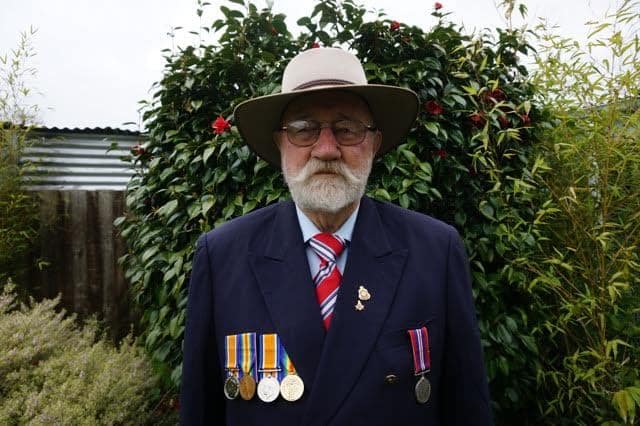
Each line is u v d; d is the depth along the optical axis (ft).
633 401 5.36
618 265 6.02
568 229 6.47
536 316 6.81
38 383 6.18
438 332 3.22
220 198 6.50
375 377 2.94
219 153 6.32
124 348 7.83
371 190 6.10
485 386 3.38
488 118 6.36
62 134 12.28
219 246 3.59
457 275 3.43
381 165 6.22
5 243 9.82
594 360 6.24
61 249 10.61
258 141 4.35
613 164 6.01
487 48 7.12
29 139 11.66
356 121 3.46
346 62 3.62
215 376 3.52
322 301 3.21
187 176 6.81
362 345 3.00
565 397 6.95
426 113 6.46
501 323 6.44
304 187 3.39
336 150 3.35
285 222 3.57
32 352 6.44
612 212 6.14
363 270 3.26
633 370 5.95
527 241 6.14
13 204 9.97
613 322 5.98
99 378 6.15
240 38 6.76
